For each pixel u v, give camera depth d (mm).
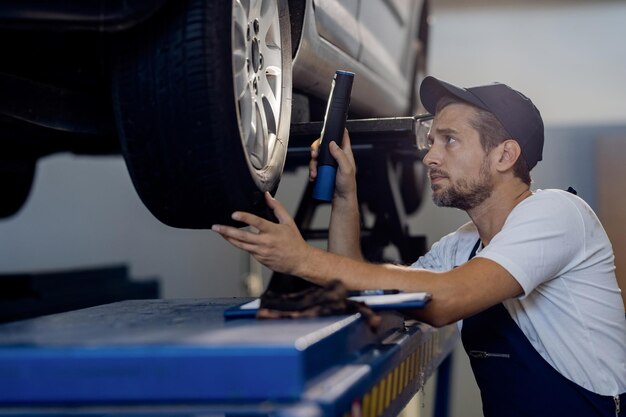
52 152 3148
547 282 2178
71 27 1723
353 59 3100
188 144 1843
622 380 2188
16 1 1696
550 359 2197
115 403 1206
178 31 1806
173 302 2209
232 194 1900
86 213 6480
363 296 1752
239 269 6211
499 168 2254
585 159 6062
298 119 2842
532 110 2283
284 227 1801
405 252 3535
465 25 6555
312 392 1192
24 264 6469
